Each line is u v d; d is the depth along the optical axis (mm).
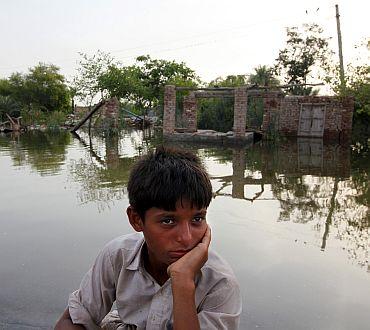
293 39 36406
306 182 9891
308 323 3408
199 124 27500
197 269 1510
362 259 4797
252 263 4699
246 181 10141
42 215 6926
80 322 1808
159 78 32969
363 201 7715
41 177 10812
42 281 4270
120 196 8227
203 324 1554
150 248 1581
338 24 24375
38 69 45062
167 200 1474
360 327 3346
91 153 16500
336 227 6070
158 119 32594
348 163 13055
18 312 3629
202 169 1577
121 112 31156
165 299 1628
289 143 20625
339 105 21797
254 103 26547
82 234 5859
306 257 4879
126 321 1744
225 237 5656
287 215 6820
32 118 37250
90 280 1845
